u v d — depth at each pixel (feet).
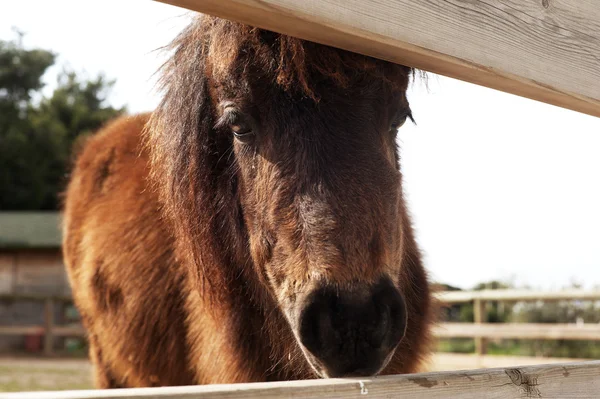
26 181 99.55
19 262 61.05
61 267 61.41
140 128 13.15
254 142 6.56
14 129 102.06
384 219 5.47
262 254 6.34
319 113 5.86
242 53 6.29
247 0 3.44
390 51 4.28
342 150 5.68
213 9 3.58
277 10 3.57
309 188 5.58
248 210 6.85
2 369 38.22
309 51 5.76
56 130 104.27
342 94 5.89
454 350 42.70
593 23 5.78
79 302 13.52
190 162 8.13
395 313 5.28
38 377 33.50
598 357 34.50
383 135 6.20
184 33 8.89
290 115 5.96
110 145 13.46
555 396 4.79
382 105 6.14
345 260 5.16
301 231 5.51
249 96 6.25
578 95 5.53
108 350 11.72
